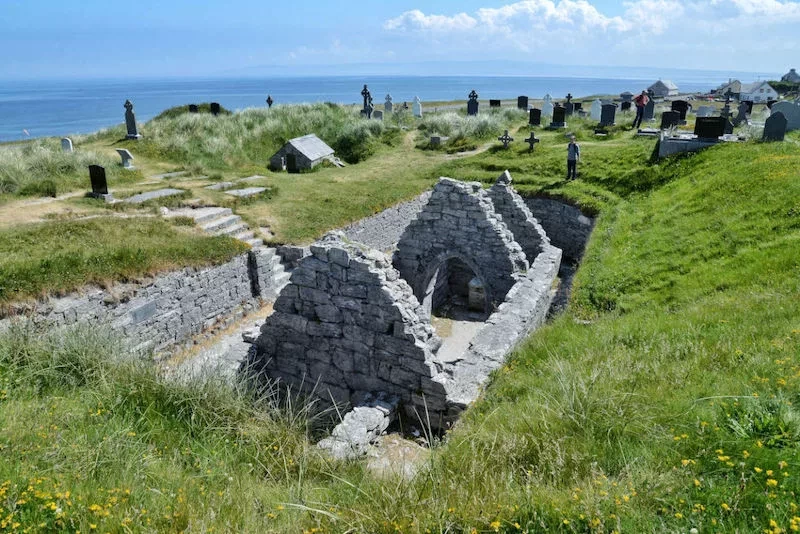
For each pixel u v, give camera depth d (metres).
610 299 11.77
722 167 16.83
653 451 4.48
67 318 10.43
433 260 14.77
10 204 15.86
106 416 5.72
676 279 11.46
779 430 4.28
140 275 11.94
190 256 13.27
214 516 4.19
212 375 7.09
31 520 3.77
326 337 9.13
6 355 6.79
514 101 59.25
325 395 9.40
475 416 6.92
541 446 5.00
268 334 9.67
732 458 4.08
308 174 25.22
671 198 16.47
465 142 29.97
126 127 28.20
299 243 16.56
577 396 5.55
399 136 32.03
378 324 8.59
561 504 3.87
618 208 17.67
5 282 9.98
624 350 7.58
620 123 31.47
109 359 7.16
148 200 17.03
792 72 100.62
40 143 25.20
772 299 8.35
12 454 4.66
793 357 5.75
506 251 13.91
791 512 3.39
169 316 12.49
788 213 12.02
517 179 22.31
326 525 4.12
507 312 10.91
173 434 5.77
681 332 7.73
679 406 5.15
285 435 6.09
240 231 16.52
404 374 8.48
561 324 10.47
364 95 36.19
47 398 6.02
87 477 4.51
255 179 22.62
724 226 12.80
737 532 3.28
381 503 4.39
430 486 4.61
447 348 13.60
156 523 4.03
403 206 21.36
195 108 34.91
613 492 3.91
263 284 15.20
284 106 34.81
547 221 20.64
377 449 7.55
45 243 12.29
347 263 8.68
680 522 3.53
